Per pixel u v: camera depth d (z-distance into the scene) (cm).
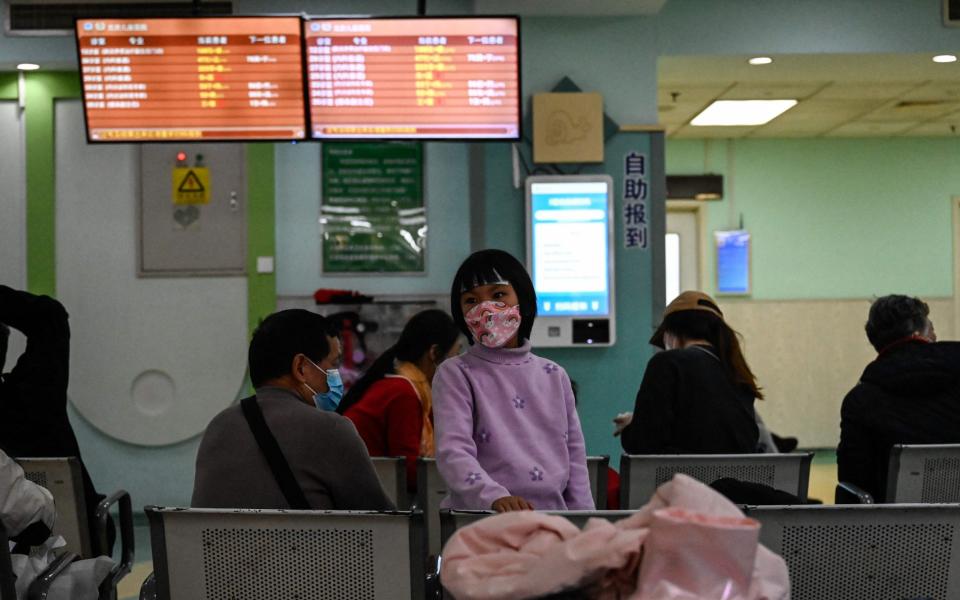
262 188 653
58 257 657
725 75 731
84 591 285
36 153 656
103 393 655
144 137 539
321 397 299
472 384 244
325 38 536
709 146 1102
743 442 348
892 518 195
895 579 198
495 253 249
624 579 128
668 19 656
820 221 1107
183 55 536
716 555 119
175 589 200
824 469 964
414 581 196
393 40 538
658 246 617
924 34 662
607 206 607
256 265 652
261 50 536
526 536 142
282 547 198
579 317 606
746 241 1091
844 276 1106
